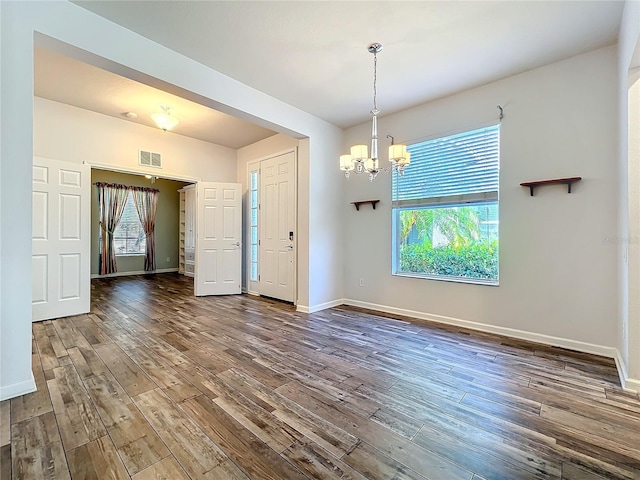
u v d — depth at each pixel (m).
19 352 1.99
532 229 3.06
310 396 2.02
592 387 2.14
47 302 3.75
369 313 4.16
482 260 3.46
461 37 2.51
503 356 2.69
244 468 1.39
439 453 1.50
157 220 8.68
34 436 1.59
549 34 2.47
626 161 2.17
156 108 4.06
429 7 2.17
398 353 2.76
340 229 4.69
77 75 3.23
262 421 1.75
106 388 2.10
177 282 6.99
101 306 4.52
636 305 2.08
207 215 5.45
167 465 1.41
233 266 5.57
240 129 4.84
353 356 2.69
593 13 2.22
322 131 4.36
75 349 2.81
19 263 1.97
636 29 1.80
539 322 3.04
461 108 3.50
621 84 2.34
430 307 3.81
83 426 1.68
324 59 2.83
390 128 4.16
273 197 5.10
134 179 8.20
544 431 1.67
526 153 3.08
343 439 1.60
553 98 2.92
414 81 3.24
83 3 2.14
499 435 1.64
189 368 2.43
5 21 1.89
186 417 1.78
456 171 3.60
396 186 4.14
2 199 1.91
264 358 2.64
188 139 5.26
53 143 3.90
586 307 2.78
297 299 4.39
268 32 2.45
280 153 4.96
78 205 3.99
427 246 3.91
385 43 2.59
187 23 2.35
